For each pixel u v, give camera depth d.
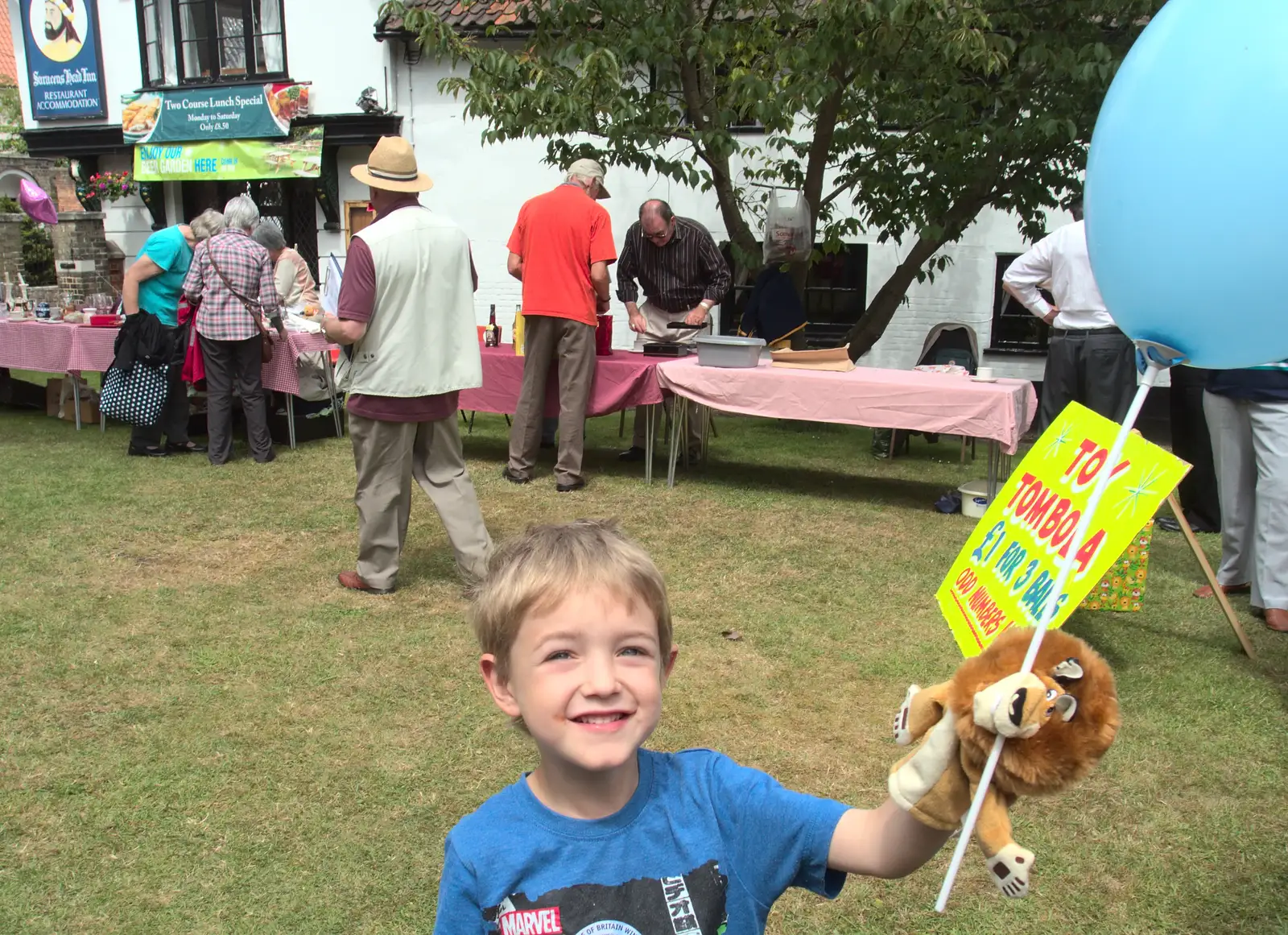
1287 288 1.42
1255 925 2.32
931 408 5.50
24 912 2.32
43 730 3.15
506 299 11.24
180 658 3.70
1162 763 3.02
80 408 7.85
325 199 11.99
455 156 11.14
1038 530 2.28
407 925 2.29
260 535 5.19
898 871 1.13
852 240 10.24
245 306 6.50
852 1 6.22
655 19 6.85
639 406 6.66
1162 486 2.07
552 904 1.18
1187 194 1.42
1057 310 5.53
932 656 3.78
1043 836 2.65
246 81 11.95
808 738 3.17
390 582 4.39
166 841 2.59
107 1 12.59
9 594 4.31
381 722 3.23
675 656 1.30
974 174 7.63
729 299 10.58
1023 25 6.98
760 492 6.20
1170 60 1.48
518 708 1.24
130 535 5.15
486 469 6.69
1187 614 4.23
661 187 10.38
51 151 13.33
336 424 7.67
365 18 11.16
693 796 1.27
